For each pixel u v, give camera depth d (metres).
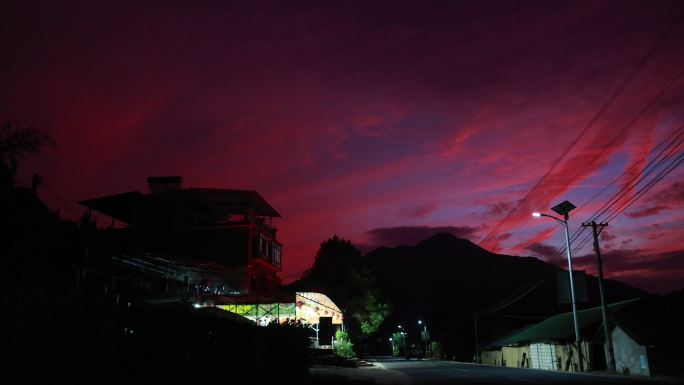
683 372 29.73
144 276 36.41
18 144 11.78
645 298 34.59
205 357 17.22
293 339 21.86
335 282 73.31
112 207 55.28
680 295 34.75
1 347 11.03
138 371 14.45
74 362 12.55
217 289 45.31
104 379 13.17
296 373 21.36
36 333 11.80
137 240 52.03
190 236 53.22
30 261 13.09
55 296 12.72
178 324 16.98
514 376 29.84
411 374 33.91
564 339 39.78
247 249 52.91
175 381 15.32
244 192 55.12
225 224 53.50
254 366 18.86
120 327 14.81
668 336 31.16
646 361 30.45
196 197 54.88
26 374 11.34
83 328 13.03
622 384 23.66
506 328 68.06
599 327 35.94
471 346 80.06
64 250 21.42
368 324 74.19
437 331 108.12
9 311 11.29
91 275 30.27
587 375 30.81
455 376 30.61
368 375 31.75
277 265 61.72
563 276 38.25
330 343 45.78
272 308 40.78
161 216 53.59
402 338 124.81
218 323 18.44
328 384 23.81
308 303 47.72
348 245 76.69
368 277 76.62
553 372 34.47
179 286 39.69
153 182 57.09
